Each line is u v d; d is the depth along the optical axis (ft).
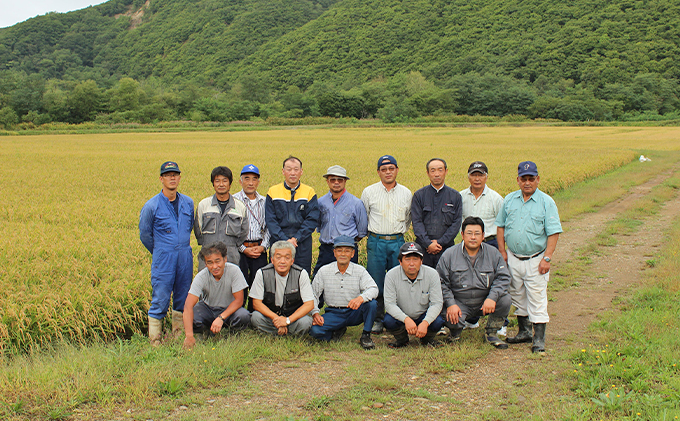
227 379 14.70
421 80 469.98
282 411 12.69
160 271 18.49
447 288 18.30
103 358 15.35
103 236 30.09
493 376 14.84
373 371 15.51
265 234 21.45
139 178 64.23
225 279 18.60
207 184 56.59
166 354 16.06
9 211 39.17
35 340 17.84
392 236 21.01
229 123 342.85
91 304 19.15
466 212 21.09
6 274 22.00
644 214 43.62
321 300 19.38
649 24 529.04
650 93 411.54
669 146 136.87
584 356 15.31
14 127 305.94
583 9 588.91
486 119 371.97
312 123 354.54
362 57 648.79
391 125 334.44
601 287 24.22
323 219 21.53
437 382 14.51
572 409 12.14
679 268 25.34
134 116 361.10
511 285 18.02
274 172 71.41
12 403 12.67
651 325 17.46
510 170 72.84
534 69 510.99
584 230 37.88
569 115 368.07
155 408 12.78
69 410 12.55
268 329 18.72
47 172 71.05
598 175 72.84
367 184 57.72
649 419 11.48
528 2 644.27
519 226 17.61
